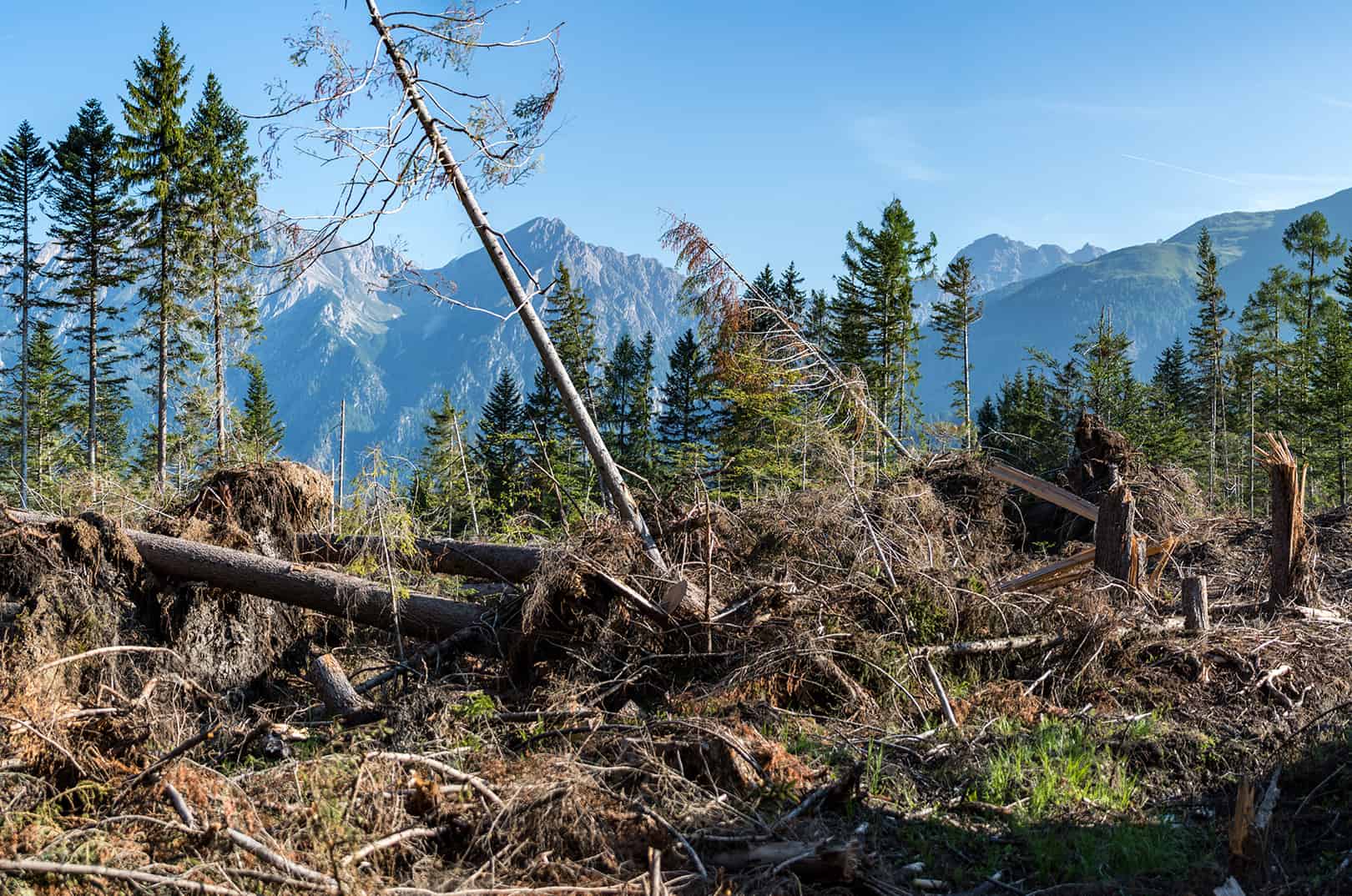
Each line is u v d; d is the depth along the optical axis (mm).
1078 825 4875
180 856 4094
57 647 7184
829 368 13102
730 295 13625
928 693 6945
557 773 4746
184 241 34000
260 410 49594
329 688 6789
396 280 10797
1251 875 4207
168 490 10297
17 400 44938
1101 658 7520
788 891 4016
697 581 8352
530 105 10930
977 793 5285
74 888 3777
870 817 4918
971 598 8094
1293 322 58469
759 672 6961
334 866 3676
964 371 48094
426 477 12953
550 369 10508
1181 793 5422
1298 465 9289
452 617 8172
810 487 11633
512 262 10914
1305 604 9102
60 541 7730
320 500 9680
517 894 3811
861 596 8070
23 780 4926
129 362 40094
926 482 12953
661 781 4926
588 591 7719
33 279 45406
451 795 4656
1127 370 41812
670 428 46688
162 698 6750
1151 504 13016
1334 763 5508
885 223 41594
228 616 8320
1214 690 7211
